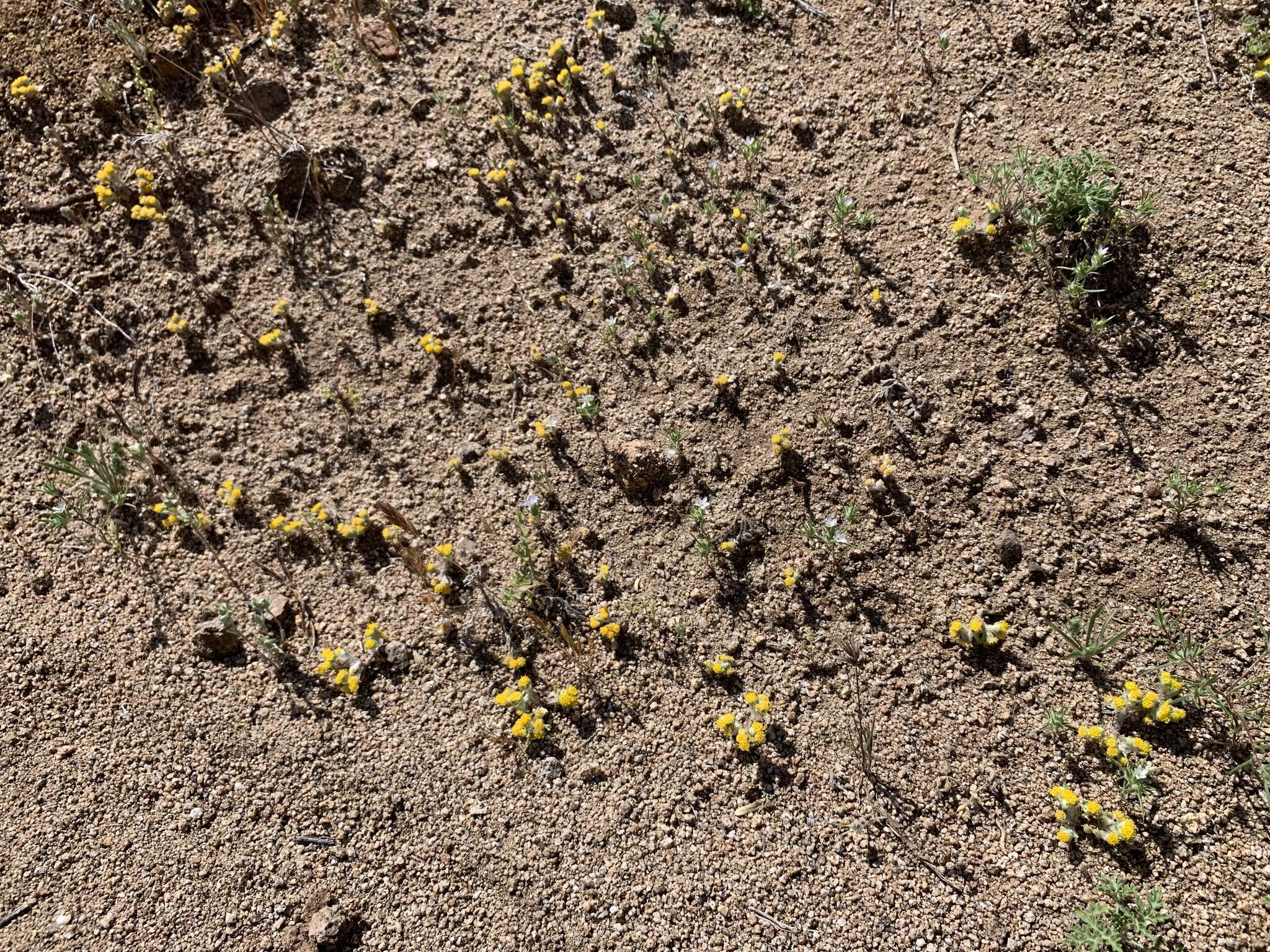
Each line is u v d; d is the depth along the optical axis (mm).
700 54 488
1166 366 413
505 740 384
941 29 478
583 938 354
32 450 443
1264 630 377
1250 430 401
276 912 361
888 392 421
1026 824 362
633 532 416
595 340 443
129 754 389
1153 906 338
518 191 466
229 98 480
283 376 445
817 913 354
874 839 363
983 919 350
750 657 394
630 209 461
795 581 400
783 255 447
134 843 375
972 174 446
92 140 473
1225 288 420
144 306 455
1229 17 462
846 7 490
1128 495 399
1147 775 360
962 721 379
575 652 394
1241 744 363
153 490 429
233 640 403
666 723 386
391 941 356
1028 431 412
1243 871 347
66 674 403
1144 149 445
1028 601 391
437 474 429
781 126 470
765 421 425
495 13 501
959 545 402
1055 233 428
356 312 451
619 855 366
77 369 451
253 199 462
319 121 475
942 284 434
